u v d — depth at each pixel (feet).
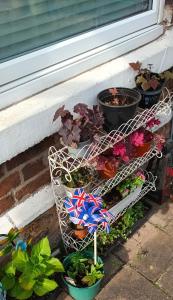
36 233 6.30
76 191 5.40
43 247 5.73
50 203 6.16
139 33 6.86
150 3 6.97
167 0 7.12
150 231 7.41
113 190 6.79
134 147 6.05
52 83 5.61
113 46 6.39
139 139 5.92
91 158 5.24
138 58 6.54
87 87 5.66
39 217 6.18
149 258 6.86
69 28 5.83
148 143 6.38
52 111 5.28
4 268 5.74
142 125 6.14
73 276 6.07
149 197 8.08
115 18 6.53
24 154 5.38
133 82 6.57
